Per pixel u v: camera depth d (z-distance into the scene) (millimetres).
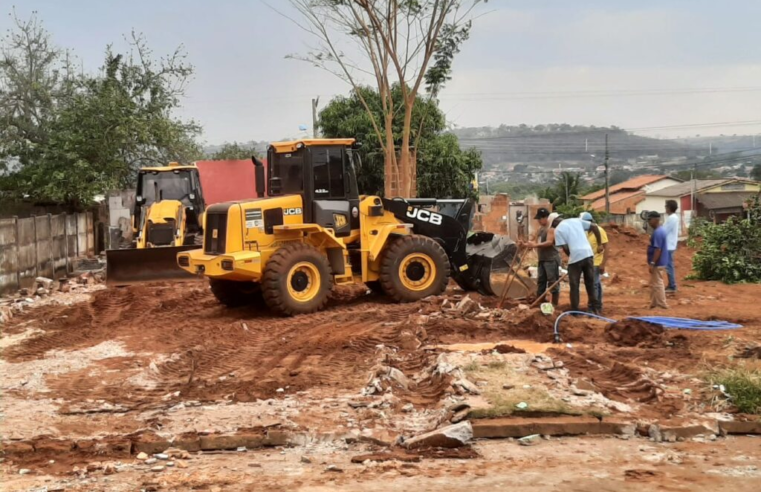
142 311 15492
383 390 8727
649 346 10406
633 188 69938
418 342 10883
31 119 31484
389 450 6977
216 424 7730
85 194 27453
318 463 6680
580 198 59062
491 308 13797
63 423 8062
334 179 14844
